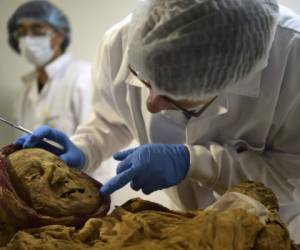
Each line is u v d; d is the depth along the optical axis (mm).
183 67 902
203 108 1041
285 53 1033
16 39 2441
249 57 921
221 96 1033
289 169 1116
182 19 885
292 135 1115
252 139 1153
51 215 770
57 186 805
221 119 1110
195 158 1043
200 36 882
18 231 728
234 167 1082
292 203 1217
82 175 869
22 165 812
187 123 1120
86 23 2609
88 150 1275
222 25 881
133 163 973
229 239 711
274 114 1090
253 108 1079
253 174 1090
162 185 1013
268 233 744
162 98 977
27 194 784
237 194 843
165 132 1191
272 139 1155
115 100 1272
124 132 1398
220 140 1163
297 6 2076
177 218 797
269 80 1046
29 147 932
